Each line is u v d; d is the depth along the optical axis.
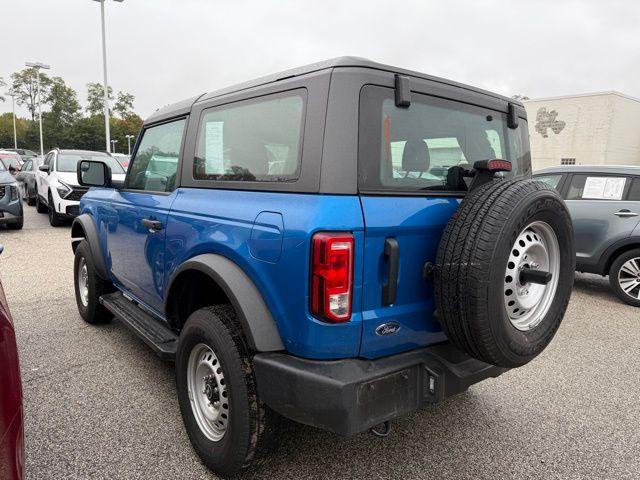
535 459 2.75
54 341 4.32
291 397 2.08
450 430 3.04
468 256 2.04
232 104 2.68
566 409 3.35
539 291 2.41
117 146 83.75
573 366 4.13
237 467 2.34
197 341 2.54
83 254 4.54
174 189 3.09
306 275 1.99
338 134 2.06
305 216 2.01
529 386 3.72
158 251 3.13
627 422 3.19
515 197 2.11
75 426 2.94
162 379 3.60
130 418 3.05
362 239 2.01
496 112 2.87
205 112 2.93
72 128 81.00
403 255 2.16
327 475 2.55
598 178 6.45
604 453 2.83
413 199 2.22
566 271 2.45
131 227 3.57
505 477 2.58
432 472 2.60
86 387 3.46
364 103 2.12
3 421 1.56
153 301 3.41
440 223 2.28
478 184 2.43
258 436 2.28
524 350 2.24
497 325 2.08
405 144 2.28
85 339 4.38
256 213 2.26
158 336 3.22
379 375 2.08
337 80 2.10
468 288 2.03
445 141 2.50
